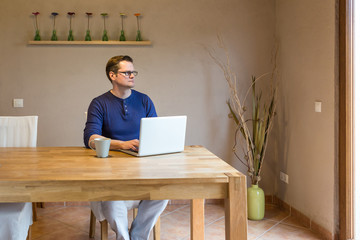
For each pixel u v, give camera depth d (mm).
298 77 3635
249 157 3713
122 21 4102
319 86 3242
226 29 4164
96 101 2730
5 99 4082
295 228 3441
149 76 4148
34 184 1730
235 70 4184
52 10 4051
